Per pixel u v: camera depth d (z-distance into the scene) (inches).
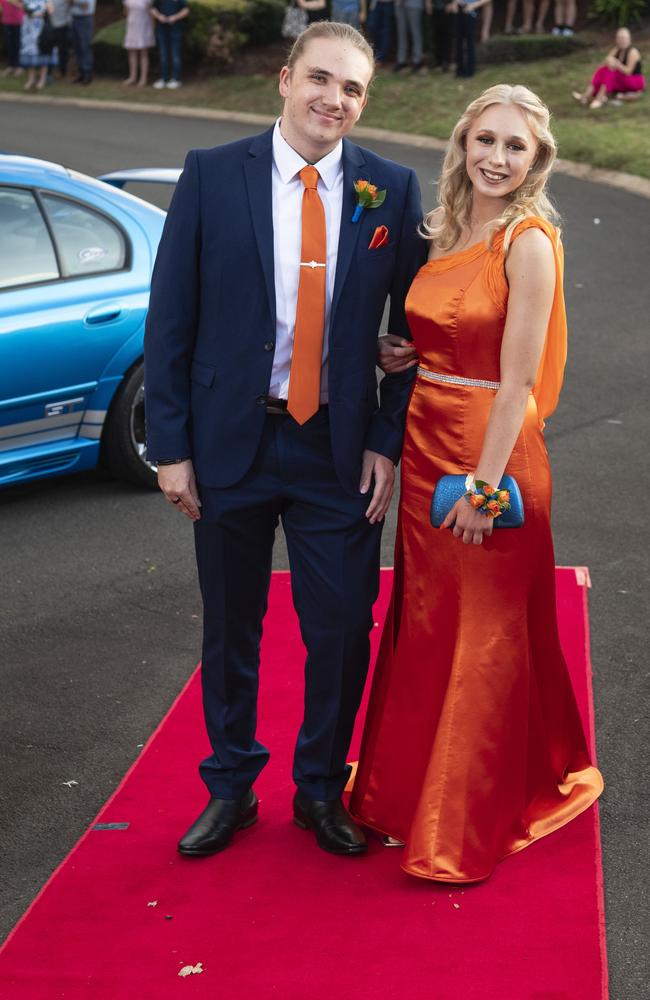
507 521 127.3
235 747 138.0
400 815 137.0
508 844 134.6
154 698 172.9
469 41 722.8
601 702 165.6
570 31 767.1
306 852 136.9
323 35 120.6
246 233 123.6
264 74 824.9
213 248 124.7
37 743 162.4
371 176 127.3
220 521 130.7
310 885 130.7
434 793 130.8
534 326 124.5
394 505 237.3
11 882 135.4
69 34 875.4
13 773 155.9
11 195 230.8
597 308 364.2
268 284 124.0
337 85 120.0
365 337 128.3
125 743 162.1
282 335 126.1
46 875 136.5
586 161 559.8
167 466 130.0
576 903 126.0
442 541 132.3
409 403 134.5
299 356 125.5
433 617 133.9
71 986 116.1
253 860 135.6
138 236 244.1
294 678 174.1
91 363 232.1
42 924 125.5
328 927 123.5
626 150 562.9
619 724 160.6
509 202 128.1
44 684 176.9
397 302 134.5
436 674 134.3
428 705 135.0
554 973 115.7
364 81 121.8
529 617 134.9
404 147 626.5
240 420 127.6
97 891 130.8
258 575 135.0
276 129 125.1
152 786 150.9
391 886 130.3
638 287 385.4
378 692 140.2
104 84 866.8
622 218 473.1
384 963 117.7
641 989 115.1
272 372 127.0
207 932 123.3
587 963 117.0
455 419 130.2
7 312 222.4
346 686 134.0
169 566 214.7
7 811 148.2
